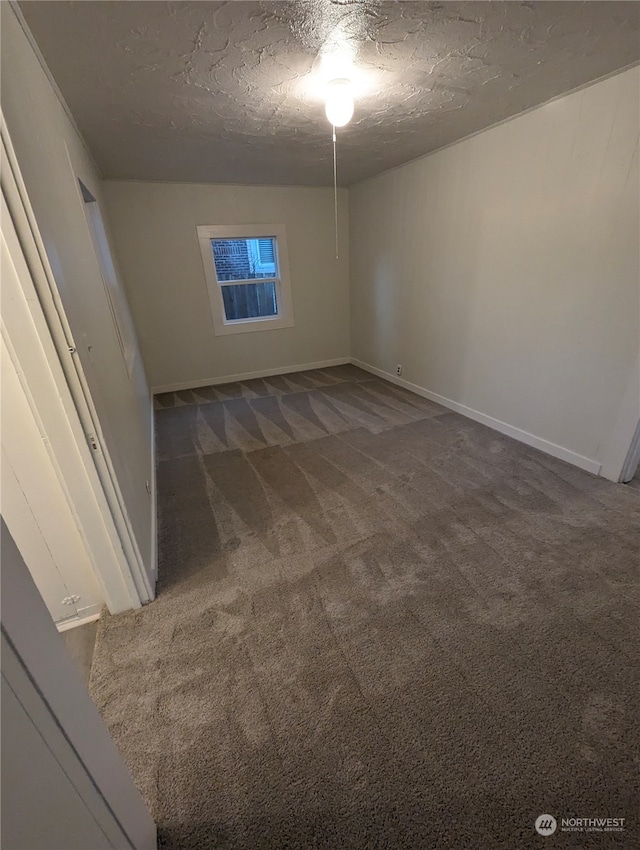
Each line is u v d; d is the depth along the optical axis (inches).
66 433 49.3
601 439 92.4
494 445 112.7
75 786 24.4
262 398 160.9
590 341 90.1
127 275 152.6
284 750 43.8
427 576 67.2
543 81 75.7
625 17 54.6
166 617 61.1
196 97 75.8
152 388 170.2
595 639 55.0
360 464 105.7
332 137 103.7
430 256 134.7
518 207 99.8
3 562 19.9
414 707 47.6
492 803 38.9
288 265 177.5
